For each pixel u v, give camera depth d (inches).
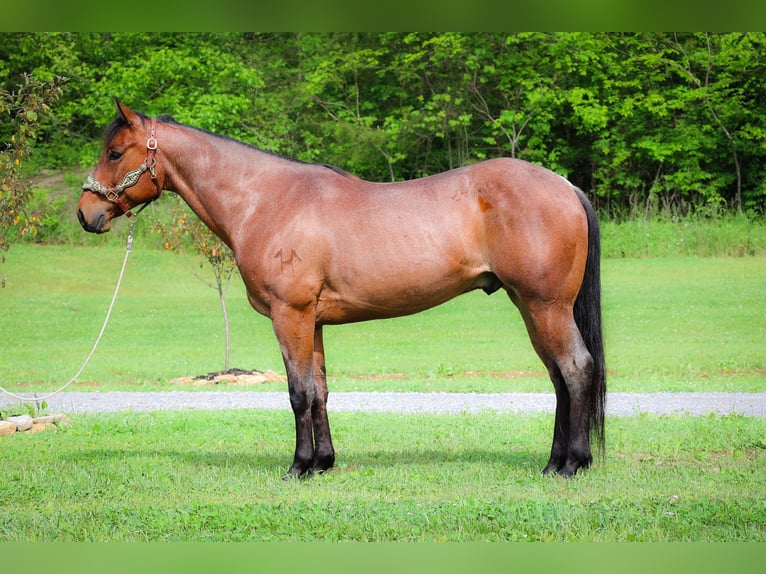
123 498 255.3
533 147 1205.1
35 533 223.0
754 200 1205.7
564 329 263.4
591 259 268.8
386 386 515.5
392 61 1190.3
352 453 316.8
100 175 286.0
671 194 1246.3
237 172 281.1
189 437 354.3
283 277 269.3
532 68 1176.2
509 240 260.1
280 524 226.1
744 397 455.8
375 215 267.6
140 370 590.9
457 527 223.0
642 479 265.0
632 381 518.6
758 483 261.4
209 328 799.7
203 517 231.6
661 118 1196.5
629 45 1198.9
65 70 1137.4
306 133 1170.6
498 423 378.6
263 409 430.9
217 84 1133.1
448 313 880.9
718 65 1161.4
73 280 999.0
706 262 1052.5
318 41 1229.7
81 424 386.6
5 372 578.9
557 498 243.1
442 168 1239.5
